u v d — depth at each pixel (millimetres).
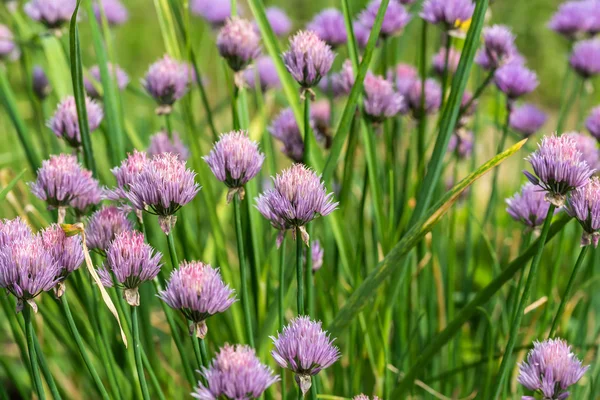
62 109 978
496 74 1045
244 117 1021
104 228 876
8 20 1286
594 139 1049
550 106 2293
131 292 848
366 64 939
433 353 951
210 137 1173
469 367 989
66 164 901
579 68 1146
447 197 912
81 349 877
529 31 2219
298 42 917
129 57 2521
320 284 1015
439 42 1266
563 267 1255
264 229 1097
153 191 845
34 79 1185
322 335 826
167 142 1021
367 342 1002
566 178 850
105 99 1017
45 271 836
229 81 1004
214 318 1022
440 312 1066
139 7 2775
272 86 1216
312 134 989
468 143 1146
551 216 863
